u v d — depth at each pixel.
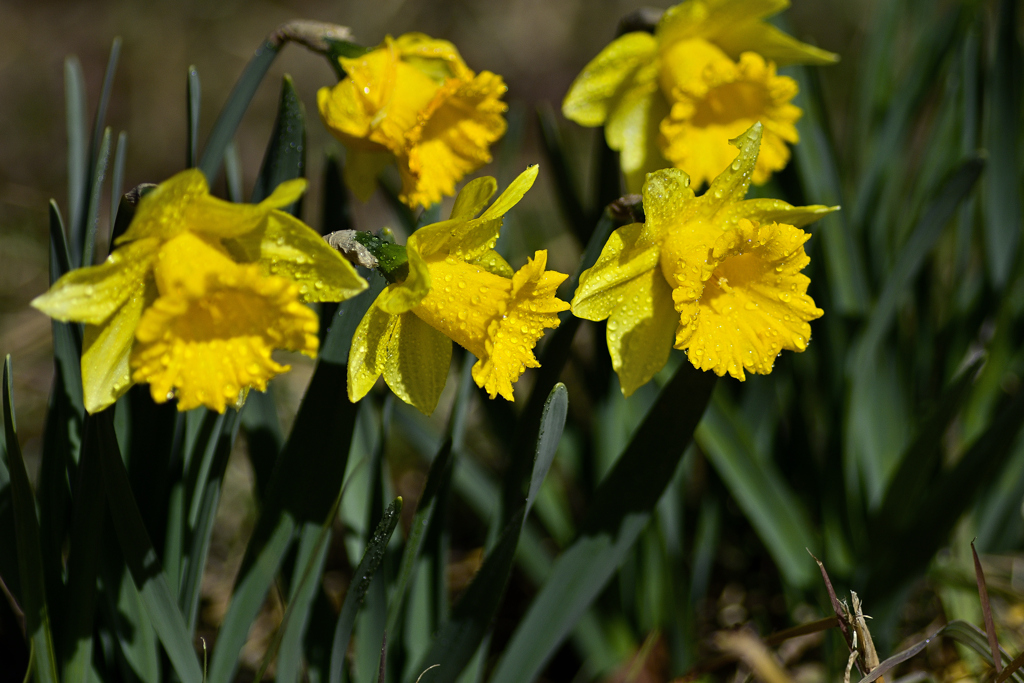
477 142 0.91
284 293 0.82
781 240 0.86
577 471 0.97
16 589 0.87
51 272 0.87
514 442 0.89
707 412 0.93
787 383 0.98
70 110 0.93
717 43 0.94
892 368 0.96
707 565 0.96
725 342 0.87
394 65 0.90
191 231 0.83
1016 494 0.95
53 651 0.85
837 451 0.95
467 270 0.85
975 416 0.96
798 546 0.94
